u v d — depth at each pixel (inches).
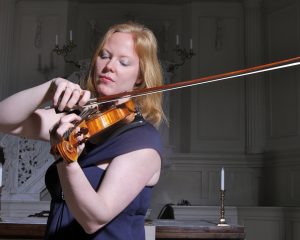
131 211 55.5
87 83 63.5
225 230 142.8
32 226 131.4
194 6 346.9
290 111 297.0
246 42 333.7
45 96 55.6
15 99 56.4
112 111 55.4
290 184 286.0
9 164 259.3
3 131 59.1
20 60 351.3
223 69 337.1
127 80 60.2
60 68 347.9
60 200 58.2
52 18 355.3
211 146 326.6
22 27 354.9
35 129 62.6
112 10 362.6
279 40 314.5
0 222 133.4
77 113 61.3
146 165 54.0
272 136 310.0
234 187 311.0
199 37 342.6
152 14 359.9
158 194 309.7
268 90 317.1
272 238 262.5
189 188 311.0
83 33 360.8
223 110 330.3
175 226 140.1
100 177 54.3
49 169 59.2
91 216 48.6
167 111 286.8
